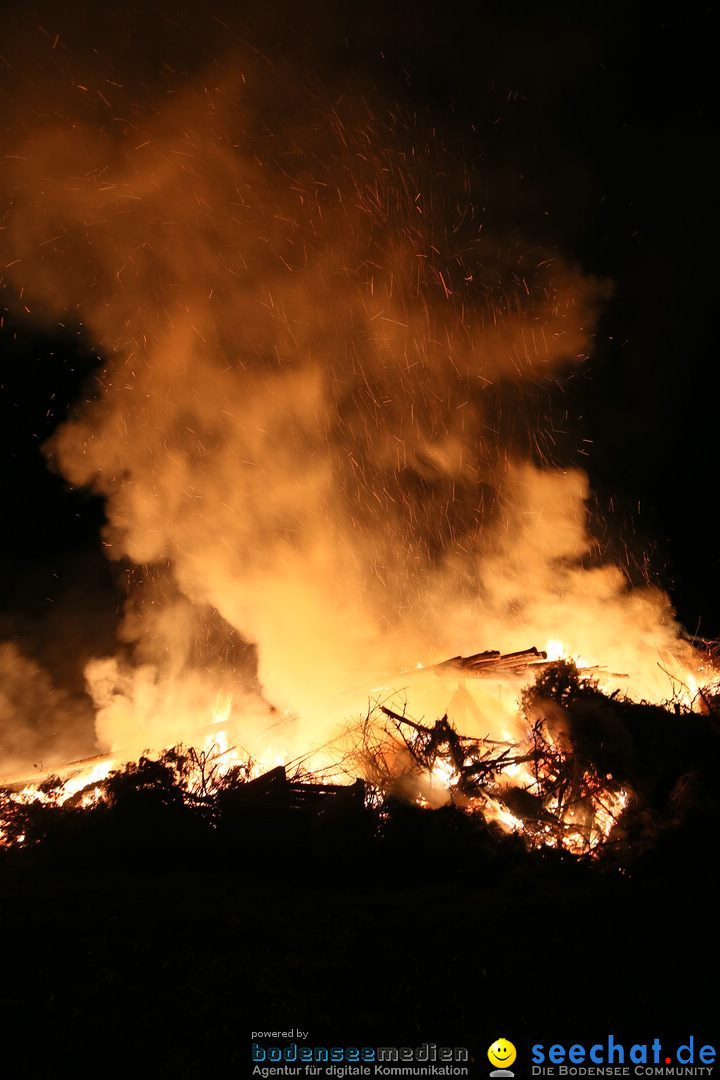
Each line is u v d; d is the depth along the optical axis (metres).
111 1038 3.69
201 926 4.80
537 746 6.82
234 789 6.57
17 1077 3.46
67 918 4.91
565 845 6.24
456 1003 3.96
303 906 5.18
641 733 6.60
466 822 6.20
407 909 5.11
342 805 6.32
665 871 5.50
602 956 4.30
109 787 6.57
